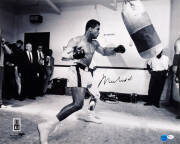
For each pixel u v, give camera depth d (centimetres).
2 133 238
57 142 217
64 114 198
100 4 626
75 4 650
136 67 593
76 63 235
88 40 246
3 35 662
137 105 503
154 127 297
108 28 620
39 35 690
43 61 574
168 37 566
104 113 388
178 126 307
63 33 665
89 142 221
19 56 482
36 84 568
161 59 492
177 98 470
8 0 648
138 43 345
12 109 377
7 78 477
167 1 568
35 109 389
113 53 264
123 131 270
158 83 489
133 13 326
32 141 215
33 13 697
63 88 631
